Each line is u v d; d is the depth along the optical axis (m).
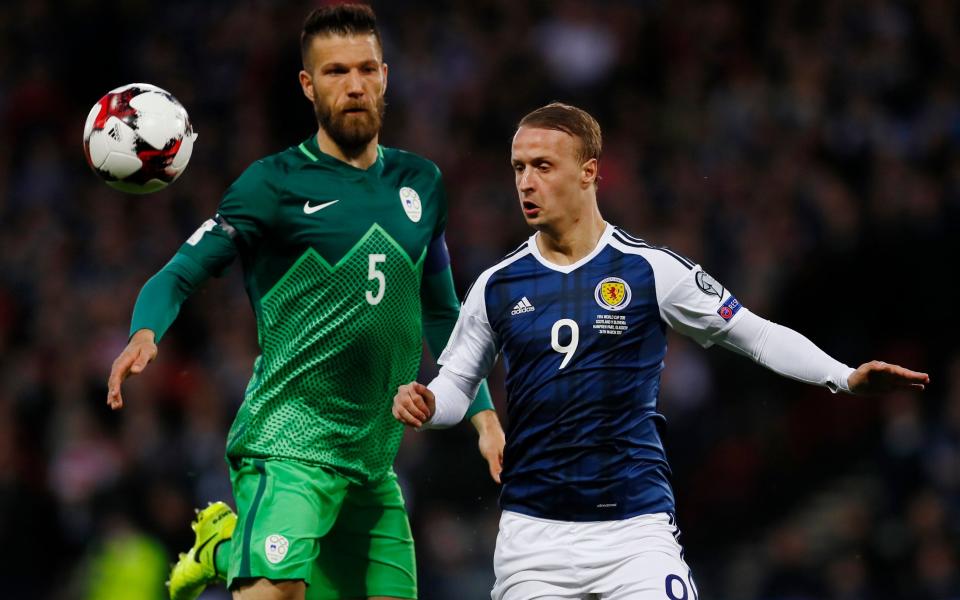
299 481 20.00
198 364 46.47
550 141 18.75
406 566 22.02
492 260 50.09
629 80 59.88
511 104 57.38
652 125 57.84
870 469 46.38
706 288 18.78
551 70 58.88
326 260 20.03
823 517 45.19
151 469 42.25
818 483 46.41
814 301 48.19
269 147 56.16
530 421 18.77
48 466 45.66
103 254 53.28
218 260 19.92
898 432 46.09
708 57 60.00
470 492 42.00
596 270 18.92
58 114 60.66
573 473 18.45
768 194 52.88
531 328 18.84
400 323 20.52
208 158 56.34
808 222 51.66
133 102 19.86
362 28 19.97
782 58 59.53
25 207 57.38
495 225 51.12
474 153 56.00
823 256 49.16
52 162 58.75
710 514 45.38
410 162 21.03
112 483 41.31
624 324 18.70
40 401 47.09
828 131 56.25
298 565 19.58
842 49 59.62
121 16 62.69
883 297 47.81
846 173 55.16
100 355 48.19
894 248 48.12
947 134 55.62
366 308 20.14
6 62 62.28
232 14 62.00
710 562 44.88
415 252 20.58
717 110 57.66
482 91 58.28
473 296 19.50
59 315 50.62
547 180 18.75
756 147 55.75
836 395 47.56
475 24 61.12
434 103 57.94
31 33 62.81
